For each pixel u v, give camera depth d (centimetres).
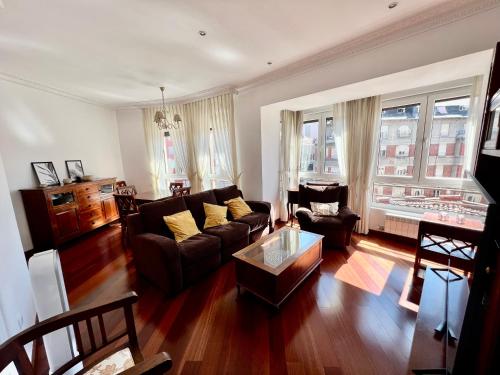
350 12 195
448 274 199
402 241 331
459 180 288
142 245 238
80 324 188
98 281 255
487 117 136
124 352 115
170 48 246
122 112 517
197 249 242
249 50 258
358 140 353
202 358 156
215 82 370
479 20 186
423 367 127
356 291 223
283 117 420
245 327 182
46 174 367
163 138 520
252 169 410
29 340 89
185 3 174
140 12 183
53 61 270
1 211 185
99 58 266
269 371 146
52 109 385
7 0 161
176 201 293
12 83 327
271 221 384
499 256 85
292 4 181
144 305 212
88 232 413
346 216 307
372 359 152
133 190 452
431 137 307
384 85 276
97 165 475
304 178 459
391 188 350
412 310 196
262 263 203
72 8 174
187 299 219
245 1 175
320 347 162
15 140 331
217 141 446
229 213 353
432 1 184
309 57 284
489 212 95
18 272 195
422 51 216
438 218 253
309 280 243
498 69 130
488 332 87
